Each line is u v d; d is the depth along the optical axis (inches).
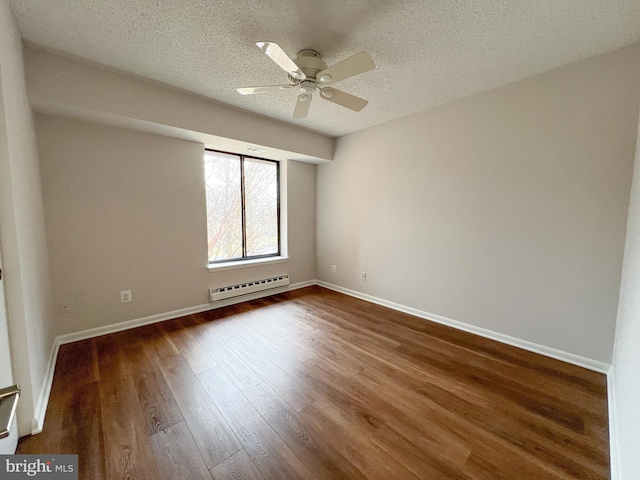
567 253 81.4
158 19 60.9
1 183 47.9
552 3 55.0
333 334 102.2
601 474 47.0
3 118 47.6
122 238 101.8
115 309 102.2
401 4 55.8
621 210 72.3
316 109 111.7
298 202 161.9
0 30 48.4
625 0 53.7
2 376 44.7
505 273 94.1
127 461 48.6
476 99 96.9
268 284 148.8
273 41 68.3
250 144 119.8
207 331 103.8
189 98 99.0
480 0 54.4
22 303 51.3
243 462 48.9
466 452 51.4
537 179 85.4
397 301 129.3
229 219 143.3
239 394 67.4
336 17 60.0
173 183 112.3
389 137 126.5
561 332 83.9
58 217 88.7
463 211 103.3
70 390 67.8
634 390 41.0
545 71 81.8
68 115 85.4
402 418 59.8
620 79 70.9
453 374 76.6
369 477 46.4
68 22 61.7
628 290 59.4
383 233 133.0
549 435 55.3
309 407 63.1
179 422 57.9
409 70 81.4
